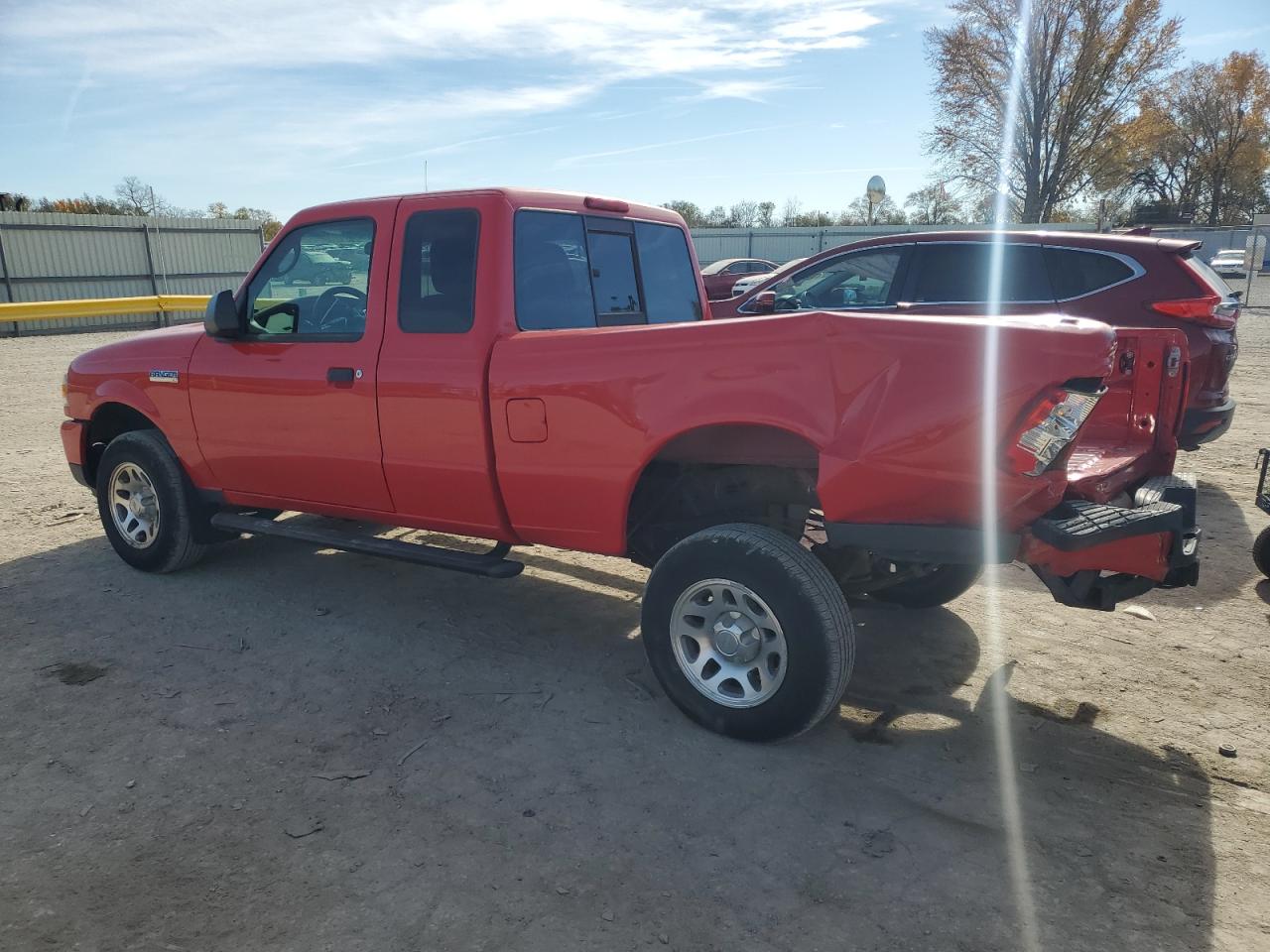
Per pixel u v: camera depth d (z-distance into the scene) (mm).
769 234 38906
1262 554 5133
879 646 4484
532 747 3506
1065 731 3645
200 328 5129
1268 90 54906
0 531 6266
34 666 4188
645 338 3529
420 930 2514
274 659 4285
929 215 44375
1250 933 2514
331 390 4379
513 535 4141
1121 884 2719
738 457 3604
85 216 26141
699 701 3568
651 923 2545
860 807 3109
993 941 2480
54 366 15844
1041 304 6863
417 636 4574
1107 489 3740
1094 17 36562
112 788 3207
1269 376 13367
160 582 5309
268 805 3109
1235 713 3781
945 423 3031
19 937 2488
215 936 2494
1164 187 61125
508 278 3979
